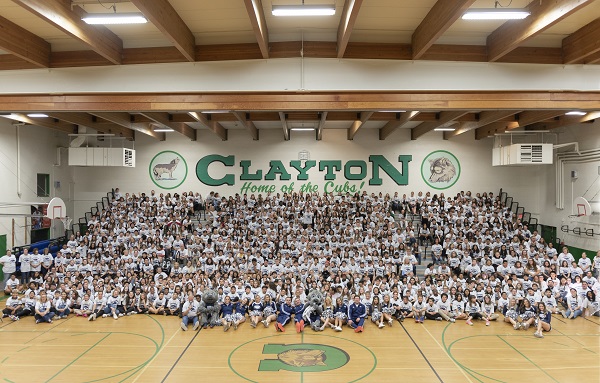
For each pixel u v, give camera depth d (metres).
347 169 24.38
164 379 9.70
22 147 19.73
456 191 24.19
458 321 14.36
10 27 9.45
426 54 10.59
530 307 13.73
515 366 10.46
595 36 9.51
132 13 7.89
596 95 10.74
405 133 24.31
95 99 10.90
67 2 8.27
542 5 8.29
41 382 9.54
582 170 20.02
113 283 15.70
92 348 11.69
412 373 10.05
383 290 15.05
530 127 22.39
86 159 20.56
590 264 17.09
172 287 15.43
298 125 22.89
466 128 19.97
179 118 19.12
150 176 24.42
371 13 9.14
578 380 9.67
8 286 16.38
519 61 10.67
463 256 18.14
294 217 22.30
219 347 11.80
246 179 24.45
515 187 24.17
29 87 10.81
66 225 19.17
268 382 9.55
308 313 13.64
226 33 10.16
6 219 18.62
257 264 17.61
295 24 9.76
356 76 10.59
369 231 19.83
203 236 20.69
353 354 11.28
